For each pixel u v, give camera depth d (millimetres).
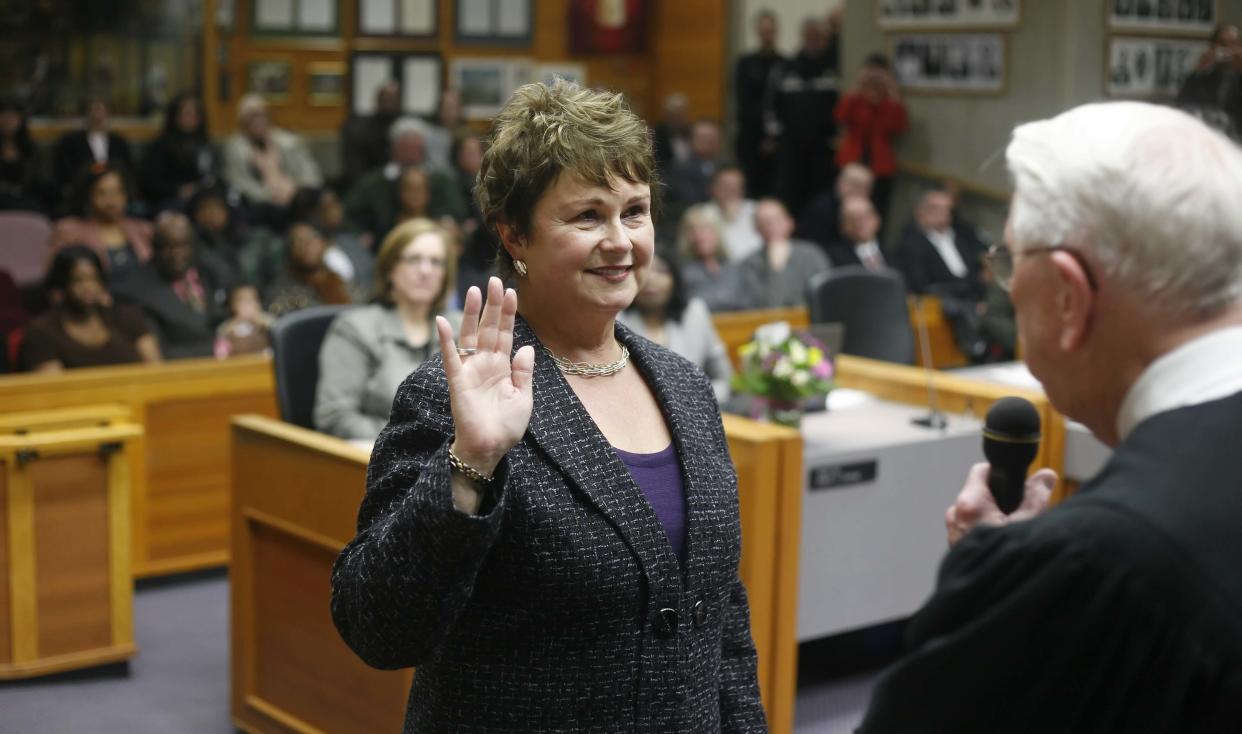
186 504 10312
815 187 21812
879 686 2320
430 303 8695
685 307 10719
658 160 3572
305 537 7062
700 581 3477
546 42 25969
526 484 3271
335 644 7043
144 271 12695
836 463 7688
